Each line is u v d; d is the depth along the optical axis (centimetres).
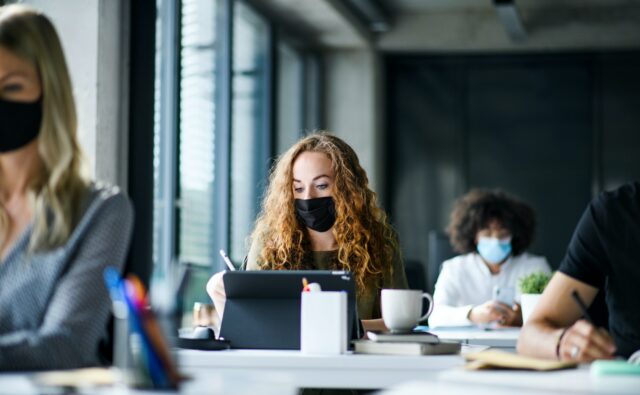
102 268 173
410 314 243
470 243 448
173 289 147
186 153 557
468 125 836
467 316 382
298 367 223
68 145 176
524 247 446
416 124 844
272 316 250
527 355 212
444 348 234
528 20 805
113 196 180
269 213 301
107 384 139
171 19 522
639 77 812
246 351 240
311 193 293
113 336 178
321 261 296
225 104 617
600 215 228
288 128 799
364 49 823
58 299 169
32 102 174
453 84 838
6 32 172
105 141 438
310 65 827
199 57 580
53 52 176
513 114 829
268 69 718
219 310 271
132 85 454
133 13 455
